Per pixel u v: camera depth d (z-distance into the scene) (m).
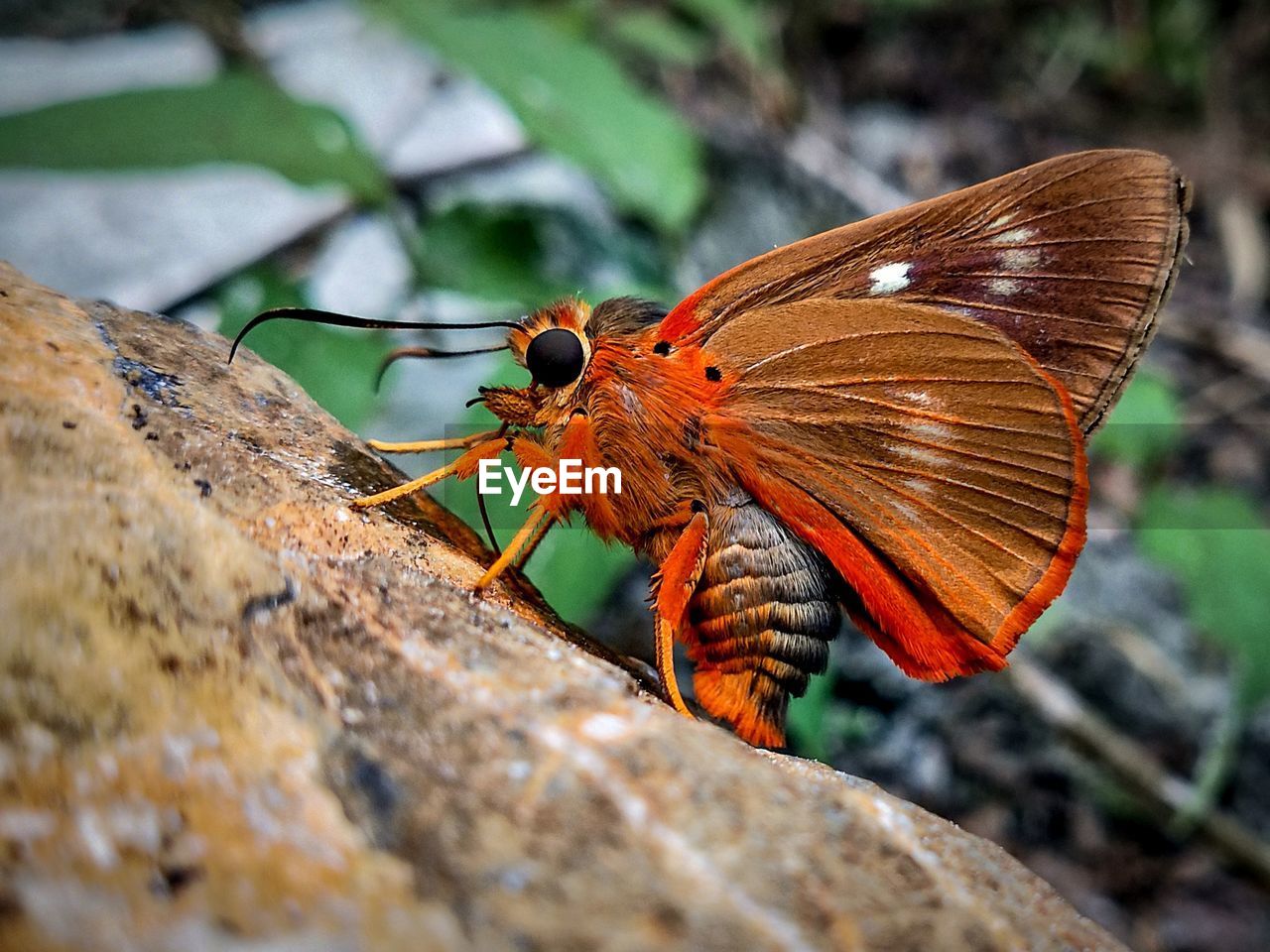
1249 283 0.21
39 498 0.06
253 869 0.06
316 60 0.18
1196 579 0.13
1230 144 0.23
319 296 0.14
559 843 0.06
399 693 0.06
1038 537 0.08
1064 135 0.23
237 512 0.07
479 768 0.06
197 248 0.15
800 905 0.06
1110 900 0.13
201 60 0.17
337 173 0.11
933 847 0.06
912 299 0.08
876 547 0.08
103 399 0.07
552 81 0.13
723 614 0.08
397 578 0.07
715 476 0.08
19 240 0.14
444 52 0.13
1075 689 0.15
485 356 0.13
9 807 0.05
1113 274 0.08
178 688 0.06
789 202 0.19
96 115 0.11
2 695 0.06
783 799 0.06
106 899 0.05
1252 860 0.13
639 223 0.16
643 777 0.06
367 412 0.11
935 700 0.14
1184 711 0.15
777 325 0.08
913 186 0.21
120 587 0.06
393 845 0.06
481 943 0.05
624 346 0.08
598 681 0.07
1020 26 0.24
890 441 0.08
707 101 0.20
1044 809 0.14
